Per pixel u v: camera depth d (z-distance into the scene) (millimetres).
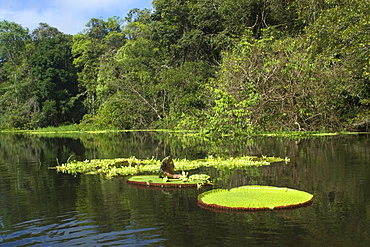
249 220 4242
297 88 16984
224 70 19938
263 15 26547
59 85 46125
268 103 18031
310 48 17234
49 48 46531
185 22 34094
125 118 31281
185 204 5027
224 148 12234
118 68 37500
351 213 4445
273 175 6969
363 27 14219
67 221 4527
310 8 20719
